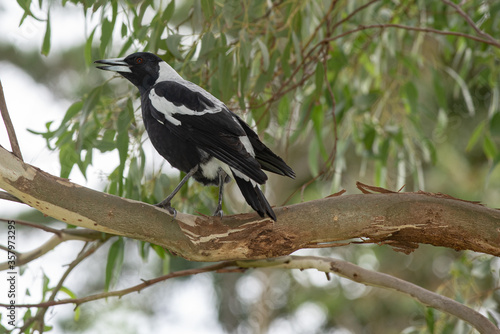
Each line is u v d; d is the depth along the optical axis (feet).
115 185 32.81
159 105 28.30
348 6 39.70
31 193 21.27
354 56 42.88
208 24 31.01
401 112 39.99
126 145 29.76
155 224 22.24
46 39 30.73
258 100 34.81
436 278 60.70
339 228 22.72
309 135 60.18
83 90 61.87
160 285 61.41
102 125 32.17
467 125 57.67
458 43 42.11
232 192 49.32
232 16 29.68
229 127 27.17
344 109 38.50
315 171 40.01
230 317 64.44
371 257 58.29
